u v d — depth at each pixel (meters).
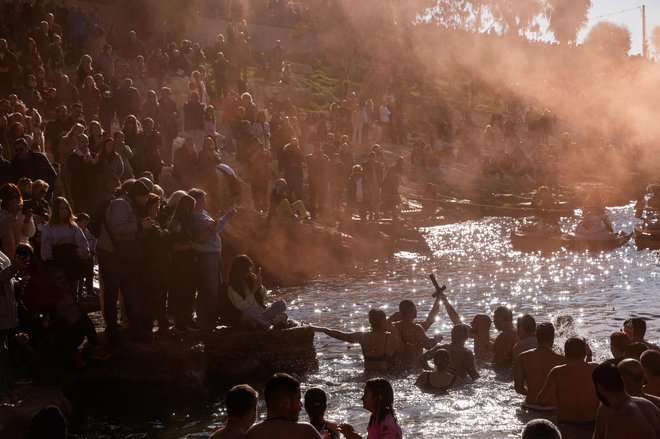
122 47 33.34
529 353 10.23
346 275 23.70
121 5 39.75
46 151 24.22
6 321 9.55
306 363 12.88
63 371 11.25
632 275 22.19
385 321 12.72
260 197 25.48
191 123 25.11
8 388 9.94
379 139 41.03
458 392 11.17
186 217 12.61
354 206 28.11
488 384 11.52
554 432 5.49
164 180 23.45
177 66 34.09
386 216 30.42
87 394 11.30
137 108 24.80
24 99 23.97
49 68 27.69
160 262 12.17
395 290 20.84
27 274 10.96
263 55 44.44
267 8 50.84
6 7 30.83
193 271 12.69
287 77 45.03
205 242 12.83
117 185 17.52
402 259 26.55
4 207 11.50
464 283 21.61
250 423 6.73
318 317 17.38
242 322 12.81
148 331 12.02
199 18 46.47
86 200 17.34
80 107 20.95
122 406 11.35
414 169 39.59
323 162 27.05
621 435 6.68
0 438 9.17
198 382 11.55
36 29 27.77
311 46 52.41
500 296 19.56
